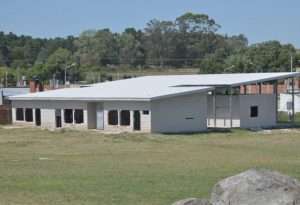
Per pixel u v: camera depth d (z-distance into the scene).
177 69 186.12
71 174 22.50
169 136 47.81
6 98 70.81
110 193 17.62
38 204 15.83
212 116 59.53
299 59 139.75
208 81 60.50
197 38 194.38
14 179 20.80
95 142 41.44
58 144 39.69
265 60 136.75
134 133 50.16
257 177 10.85
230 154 34.09
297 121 66.38
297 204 10.59
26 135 47.94
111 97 53.94
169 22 195.12
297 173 23.58
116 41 194.62
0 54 198.50
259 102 59.75
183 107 53.47
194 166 26.64
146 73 170.75
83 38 192.62
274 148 38.66
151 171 24.00
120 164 27.38
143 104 52.06
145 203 15.93
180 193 17.62
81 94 58.28
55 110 59.69
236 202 10.86
